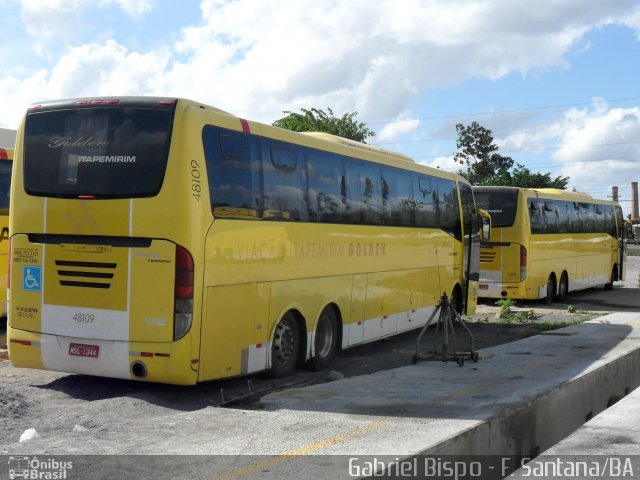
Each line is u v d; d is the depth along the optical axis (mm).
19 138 9594
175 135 8922
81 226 9125
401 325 14664
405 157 15398
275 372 10625
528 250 22062
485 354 12805
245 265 9727
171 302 8750
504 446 8133
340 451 6547
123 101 9172
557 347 13758
